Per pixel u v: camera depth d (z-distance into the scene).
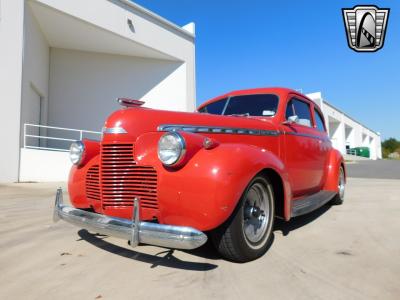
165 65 16.28
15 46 9.67
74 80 14.72
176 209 2.38
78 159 3.01
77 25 12.45
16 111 9.52
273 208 2.96
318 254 2.86
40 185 8.54
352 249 3.00
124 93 15.59
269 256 2.80
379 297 2.05
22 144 9.73
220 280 2.32
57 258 2.80
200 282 2.29
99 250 2.99
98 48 14.73
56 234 3.55
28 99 10.53
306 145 4.21
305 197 4.32
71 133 14.56
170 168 2.44
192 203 2.33
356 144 44.69
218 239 2.55
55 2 11.26
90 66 15.07
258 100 4.09
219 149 2.51
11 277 2.41
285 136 3.78
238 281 2.30
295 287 2.20
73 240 3.31
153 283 2.28
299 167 4.03
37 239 3.36
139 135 2.68
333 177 4.96
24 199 6.06
